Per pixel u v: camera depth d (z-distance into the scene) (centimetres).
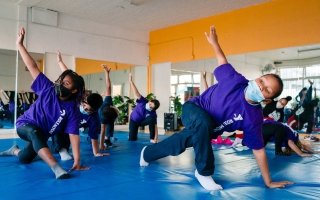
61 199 182
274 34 685
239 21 745
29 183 216
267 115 495
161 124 929
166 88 921
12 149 322
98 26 865
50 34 772
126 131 745
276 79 187
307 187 218
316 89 688
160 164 296
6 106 790
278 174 261
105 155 342
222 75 217
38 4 725
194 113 222
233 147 439
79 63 856
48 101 256
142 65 971
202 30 824
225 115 217
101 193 196
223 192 204
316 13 621
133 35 943
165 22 867
